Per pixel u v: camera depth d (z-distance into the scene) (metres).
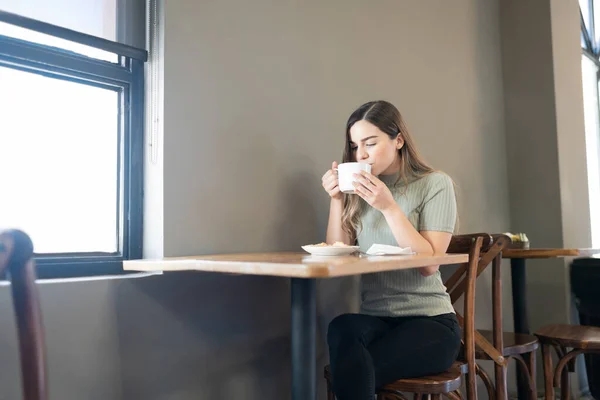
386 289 1.59
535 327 3.13
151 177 1.54
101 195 1.51
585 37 3.94
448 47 2.85
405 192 1.65
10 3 1.36
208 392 1.56
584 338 2.08
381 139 1.61
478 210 2.99
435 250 1.53
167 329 1.47
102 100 1.53
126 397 1.36
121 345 1.36
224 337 1.62
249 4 1.79
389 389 1.34
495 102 3.25
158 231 1.50
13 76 1.34
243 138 1.73
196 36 1.62
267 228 1.78
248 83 1.76
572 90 3.30
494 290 1.77
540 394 2.99
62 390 1.24
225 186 1.66
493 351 1.73
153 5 1.57
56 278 1.34
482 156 3.07
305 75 1.99
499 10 3.39
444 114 2.77
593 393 2.78
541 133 3.18
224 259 1.19
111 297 1.35
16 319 0.58
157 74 1.54
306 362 1.15
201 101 1.61
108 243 1.51
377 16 2.38
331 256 1.33
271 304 1.77
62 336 1.25
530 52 3.24
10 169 1.32
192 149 1.57
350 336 1.37
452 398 1.51
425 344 1.36
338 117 2.12
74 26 1.49
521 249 2.39
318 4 2.08
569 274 3.08
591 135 3.99
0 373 1.14
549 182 3.13
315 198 1.98
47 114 1.40
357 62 2.24
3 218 1.30
